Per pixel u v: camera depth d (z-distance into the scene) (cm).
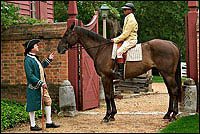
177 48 955
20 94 1276
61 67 1202
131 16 964
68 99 1099
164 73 940
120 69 957
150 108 1255
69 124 962
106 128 887
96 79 1301
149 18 3028
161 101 1458
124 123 955
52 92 1216
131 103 1410
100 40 1014
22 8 1717
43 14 1917
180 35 3011
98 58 1004
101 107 1301
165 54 933
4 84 1302
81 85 1198
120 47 959
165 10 2941
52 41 1211
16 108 1088
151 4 2989
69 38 1028
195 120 887
